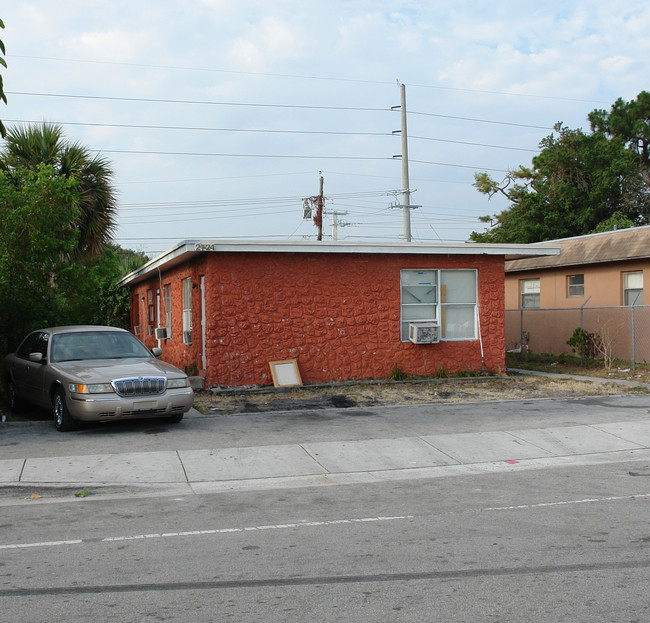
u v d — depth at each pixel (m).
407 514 6.73
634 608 4.32
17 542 5.98
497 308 17.23
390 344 16.39
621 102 44.41
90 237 19.58
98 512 7.02
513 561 5.26
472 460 9.38
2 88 7.02
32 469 8.52
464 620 4.18
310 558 5.42
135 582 4.93
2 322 14.80
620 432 10.80
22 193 14.91
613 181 37.62
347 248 15.65
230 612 4.36
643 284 20.31
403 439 10.34
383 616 4.26
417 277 16.77
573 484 7.96
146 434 10.68
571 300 22.86
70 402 10.45
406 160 30.39
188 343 16.77
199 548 5.73
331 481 8.36
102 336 12.38
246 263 15.30
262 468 8.88
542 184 40.91
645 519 6.39
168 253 16.53
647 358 20.00
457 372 16.88
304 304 15.70
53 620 4.27
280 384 15.26
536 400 13.97
